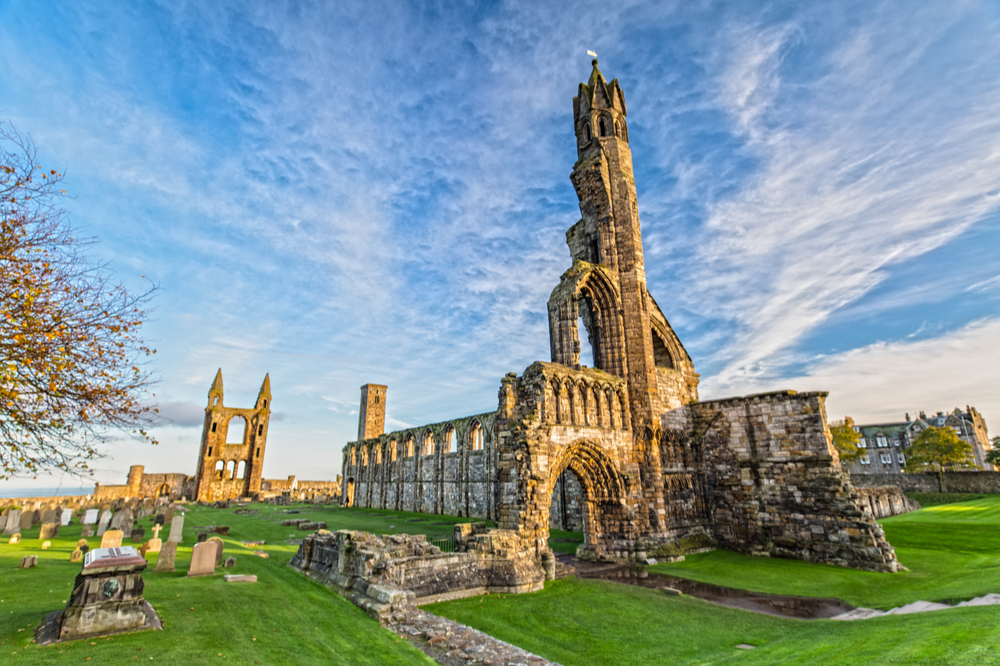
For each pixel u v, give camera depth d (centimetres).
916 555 2823
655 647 1402
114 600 1130
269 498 10744
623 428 3114
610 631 1540
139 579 1177
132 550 1217
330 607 1555
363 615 1516
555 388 2778
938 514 4053
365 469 9275
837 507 2880
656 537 2991
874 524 2709
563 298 3269
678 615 1730
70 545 2695
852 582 2323
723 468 3475
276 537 3578
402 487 7788
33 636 1066
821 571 2598
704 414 3641
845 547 2791
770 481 3209
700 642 1450
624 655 1336
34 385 1322
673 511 3319
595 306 3528
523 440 2473
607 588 2120
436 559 1898
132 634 1103
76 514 4712
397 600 1521
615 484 2945
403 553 1995
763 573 2548
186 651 1029
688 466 3538
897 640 1182
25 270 1284
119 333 1466
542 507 2417
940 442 7406
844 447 6694
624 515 2908
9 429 1349
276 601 1521
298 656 1080
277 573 2034
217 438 11425
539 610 1756
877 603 1931
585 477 2953
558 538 3972
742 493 3341
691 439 3644
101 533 3234
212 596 1475
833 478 2927
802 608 1872
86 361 1404
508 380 2767
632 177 3853
